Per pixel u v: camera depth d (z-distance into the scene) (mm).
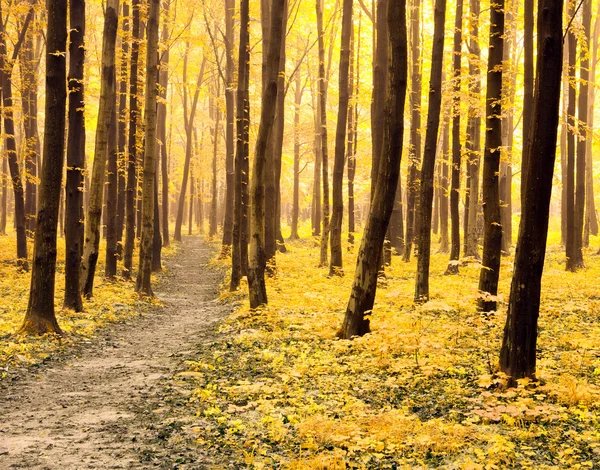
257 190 14805
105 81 16984
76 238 15586
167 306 19031
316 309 15094
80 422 6965
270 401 7422
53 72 12336
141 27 26781
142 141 23906
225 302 18719
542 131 7215
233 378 8938
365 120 39406
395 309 14109
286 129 50938
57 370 9977
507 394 6707
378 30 19078
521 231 7543
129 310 16969
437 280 20203
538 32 7211
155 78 19188
